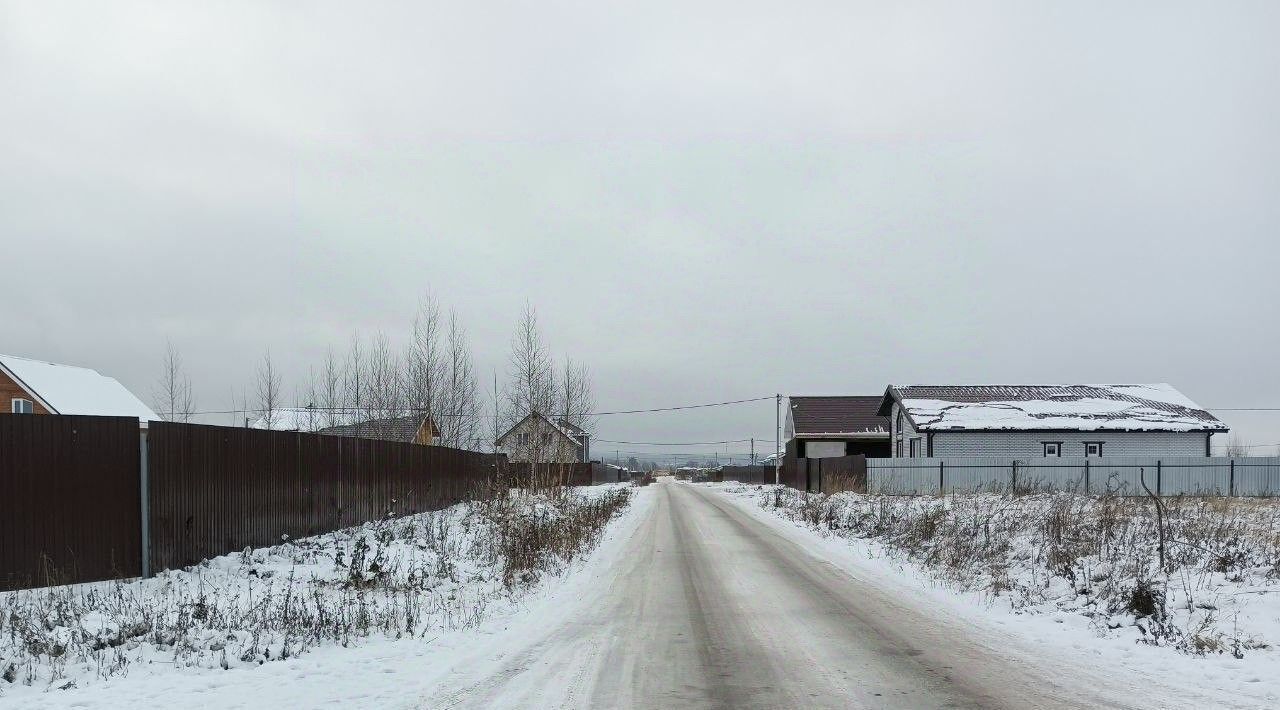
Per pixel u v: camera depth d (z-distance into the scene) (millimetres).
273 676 7566
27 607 9500
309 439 17562
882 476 37844
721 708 6582
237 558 13922
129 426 11828
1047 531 16938
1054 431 40031
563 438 43500
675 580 14281
